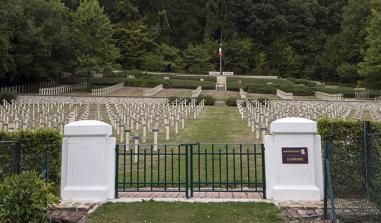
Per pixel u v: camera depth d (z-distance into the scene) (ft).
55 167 28.96
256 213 24.23
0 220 18.76
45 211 20.71
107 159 28.43
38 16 170.50
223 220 22.99
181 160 43.27
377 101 126.21
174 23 326.85
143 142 56.70
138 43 265.34
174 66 279.90
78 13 182.80
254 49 308.19
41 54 161.99
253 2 334.44
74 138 28.09
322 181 27.63
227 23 318.65
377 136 24.16
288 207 25.31
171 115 83.41
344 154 25.67
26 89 170.81
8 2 159.22
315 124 27.55
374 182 24.03
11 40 156.15
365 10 214.69
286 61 289.53
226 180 30.81
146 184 30.19
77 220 23.29
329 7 321.93
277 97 160.25
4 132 29.17
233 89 190.70
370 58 147.64
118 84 185.68
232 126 76.02
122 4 278.46
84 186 27.68
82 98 133.08
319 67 272.10
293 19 315.58
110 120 80.48
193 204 26.22
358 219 22.91
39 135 29.09
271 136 28.09
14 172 24.86
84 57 175.52
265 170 28.27
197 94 156.56
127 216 23.82
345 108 108.37
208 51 294.66
